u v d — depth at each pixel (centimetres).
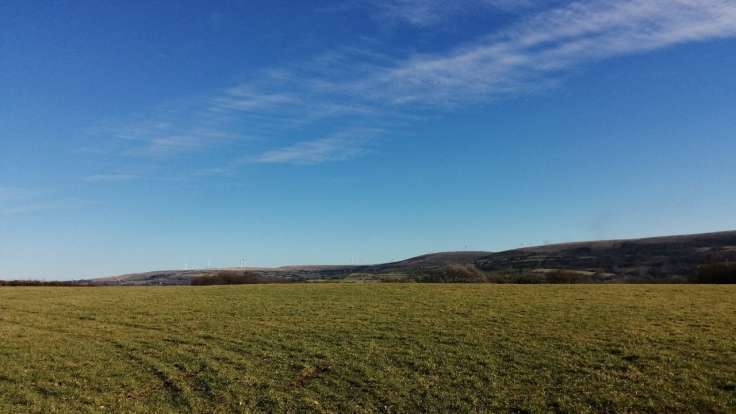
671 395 1828
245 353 2603
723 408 1698
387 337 2798
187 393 2086
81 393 2108
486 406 1869
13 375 2311
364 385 2108
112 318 3584
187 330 3152
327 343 2728
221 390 2103
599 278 10394
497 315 3266
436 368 2258
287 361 2445
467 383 2077
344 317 3388
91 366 2445
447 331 2866
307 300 4259
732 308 3328
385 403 1941
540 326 2898
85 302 4412
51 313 3838
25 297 4844
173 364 2452
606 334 2647
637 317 3062
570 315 3183
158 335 3030
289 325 3195
